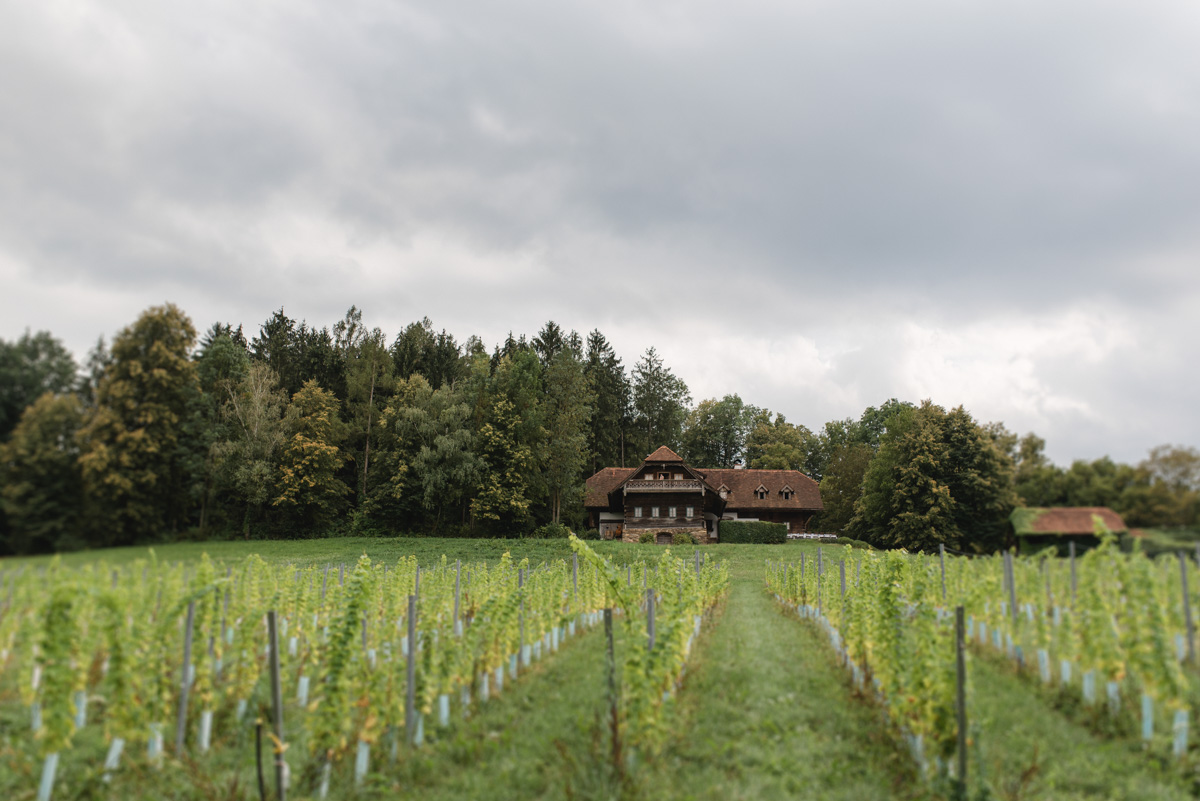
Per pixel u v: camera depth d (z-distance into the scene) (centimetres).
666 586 1558
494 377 5138
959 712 567
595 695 852
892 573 987
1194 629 889
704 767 656
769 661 1035
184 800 600
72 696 720
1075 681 830
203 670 732
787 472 5694
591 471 6372
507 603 1002
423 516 4603
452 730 774
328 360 4962
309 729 684
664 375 7444
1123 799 566
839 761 662
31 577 796
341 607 1153
